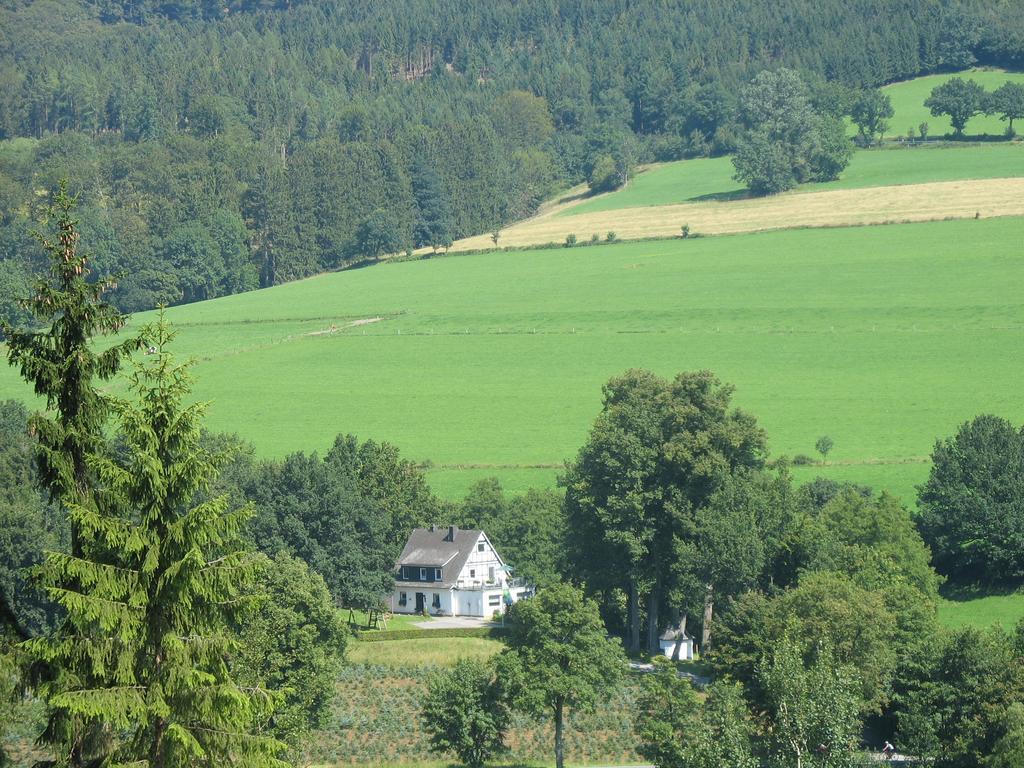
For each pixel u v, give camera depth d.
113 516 91.12
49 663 87.81
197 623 90.44
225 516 91.44
